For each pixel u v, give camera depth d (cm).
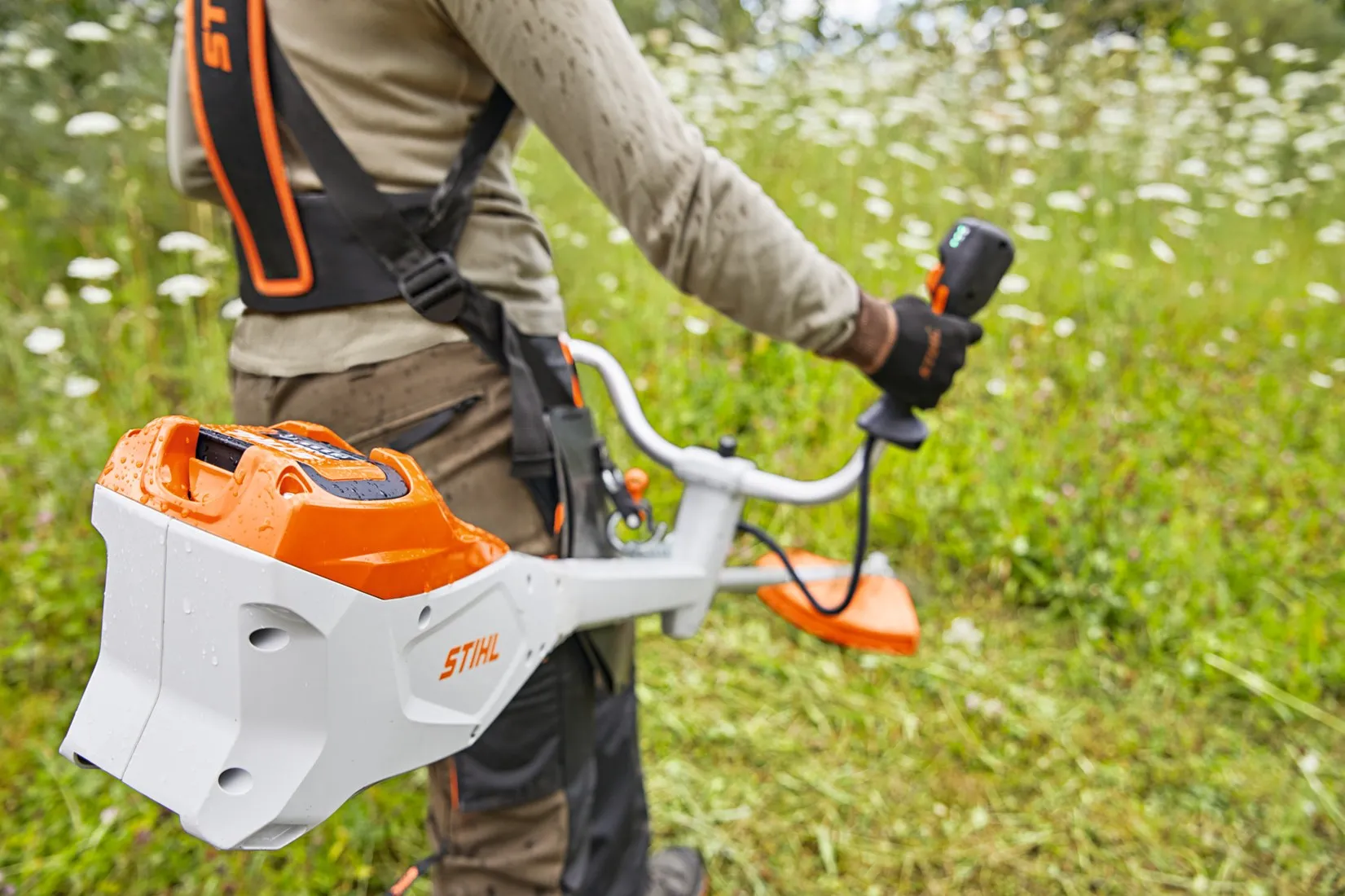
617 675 126
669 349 353
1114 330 402
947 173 501
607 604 113
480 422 107
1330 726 234
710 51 627
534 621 98
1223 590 270
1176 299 441
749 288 101
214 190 118
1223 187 503
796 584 138
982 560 283
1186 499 314
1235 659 249
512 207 110
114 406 310
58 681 225
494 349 106
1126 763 225
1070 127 550
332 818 184
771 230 100
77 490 271
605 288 377
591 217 399
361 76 97
